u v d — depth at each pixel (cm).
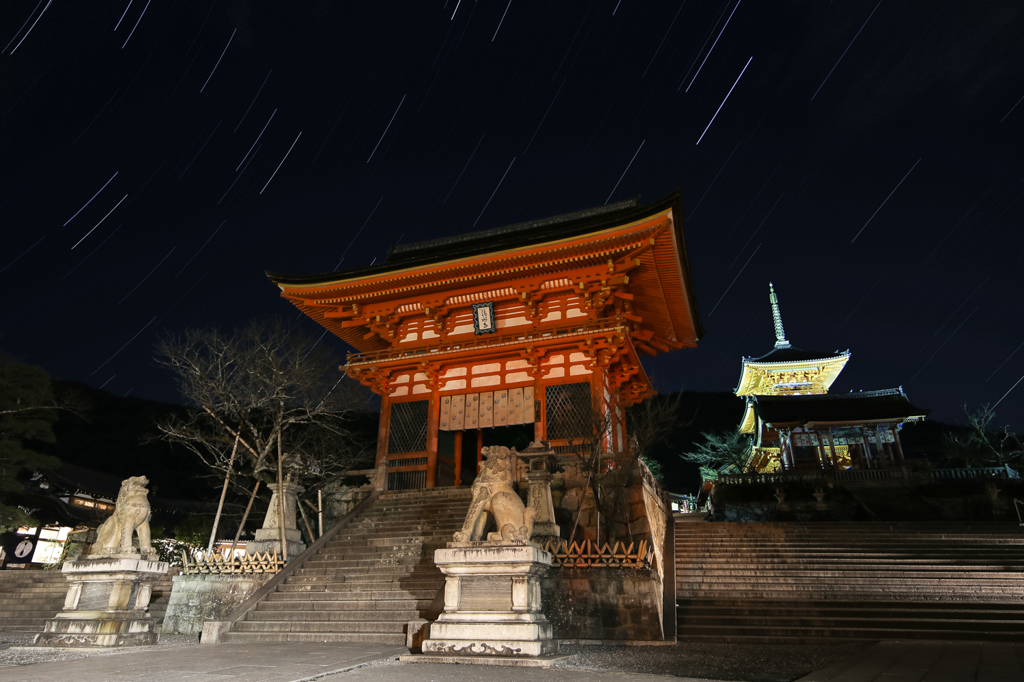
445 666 975
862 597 1719
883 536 2220
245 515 2586
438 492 2273
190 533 3691
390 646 1258
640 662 1105
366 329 3216
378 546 1908
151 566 1372
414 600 1516
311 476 3003
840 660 1077
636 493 1936
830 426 4391
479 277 2698
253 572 1784
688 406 9462
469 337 2791
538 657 1000
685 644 1428
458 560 1103
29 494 3934
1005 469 3791
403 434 2667
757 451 5316
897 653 1138
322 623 1455
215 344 2545
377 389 2794
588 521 1920
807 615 1591
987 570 1825
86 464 6675
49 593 2038
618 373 2766
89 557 1349
